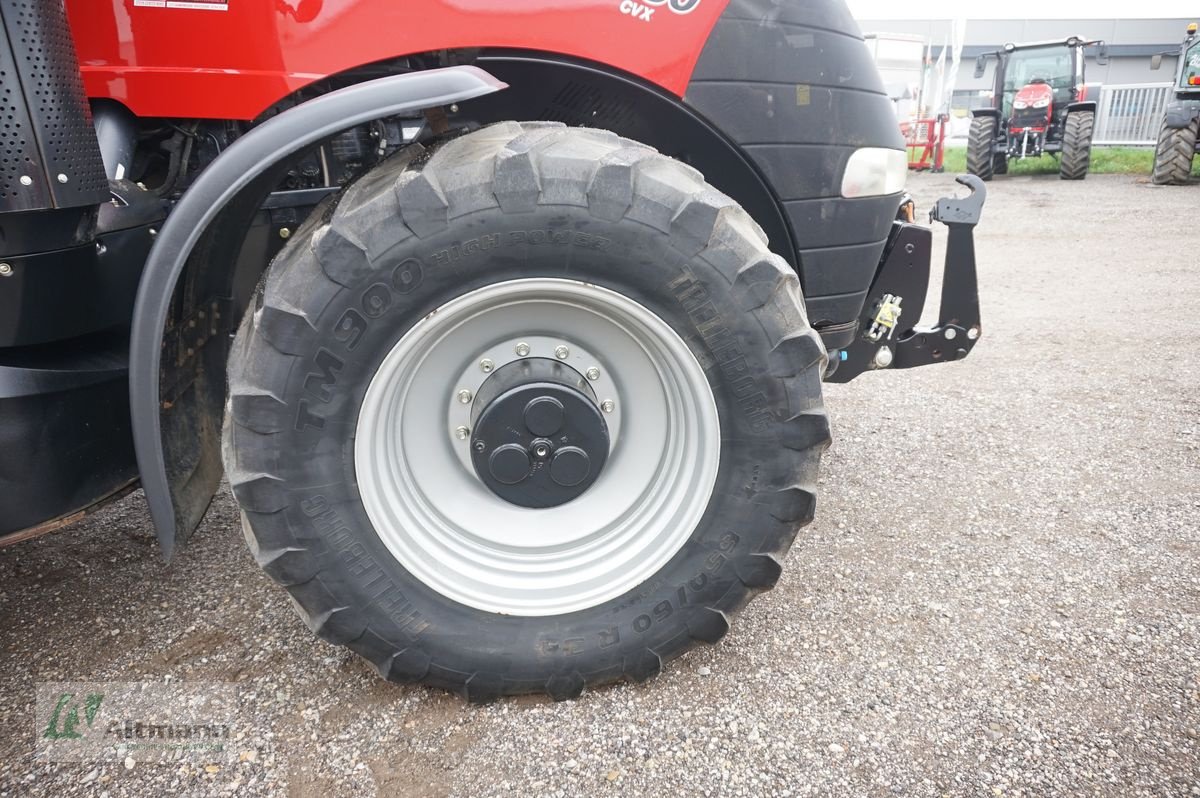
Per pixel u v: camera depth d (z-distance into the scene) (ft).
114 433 5.77
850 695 6.00
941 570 7.69
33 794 5.21
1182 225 27.81
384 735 5.67
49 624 7.06
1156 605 7.06
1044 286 20.12
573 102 6.33
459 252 4.92
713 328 5.26
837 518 8.79
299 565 5.25
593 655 5.77
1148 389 12.59
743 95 6.15
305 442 5.08
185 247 4.83
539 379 5.62
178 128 5.84
